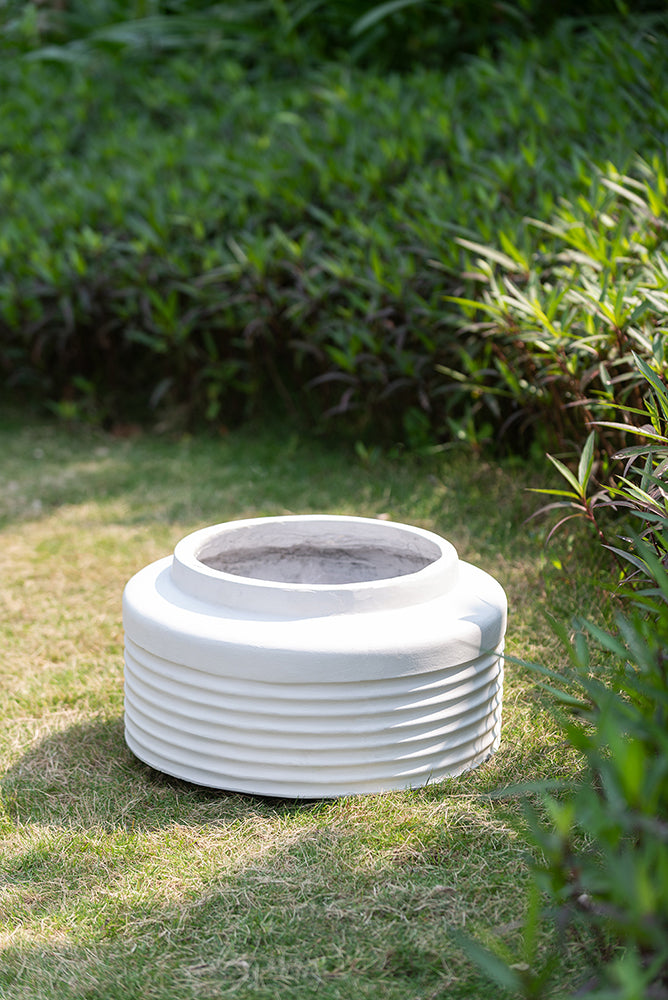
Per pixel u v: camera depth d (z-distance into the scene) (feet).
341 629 6.42
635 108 14.58
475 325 11.52
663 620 5.42
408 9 21.44
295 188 16.66
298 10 23.44
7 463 15.80
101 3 26.71
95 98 22.67
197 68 23.03
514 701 7.98
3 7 27.30
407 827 6.30
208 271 15.90
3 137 21.36
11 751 7.71
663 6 18.66
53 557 11.94
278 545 8.19
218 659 6.42
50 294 16.92
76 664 9.21
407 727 6.51
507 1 20.65
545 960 5.14
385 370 14.01
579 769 6.84
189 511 13.15
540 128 15.56
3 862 6.35
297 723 6.40
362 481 13.70
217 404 16.29
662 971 4.13
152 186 17.99
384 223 15.49
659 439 7.20
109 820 6.75
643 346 8.82
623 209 11.83
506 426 12.07
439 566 7.03
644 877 3.57
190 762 6.79
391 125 17.35
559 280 11.25
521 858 5.99
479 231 13.35
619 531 9.63
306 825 6.41
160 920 5.69
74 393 18.17
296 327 15.42
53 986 5.25
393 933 5.46
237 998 5.08
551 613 9.32
